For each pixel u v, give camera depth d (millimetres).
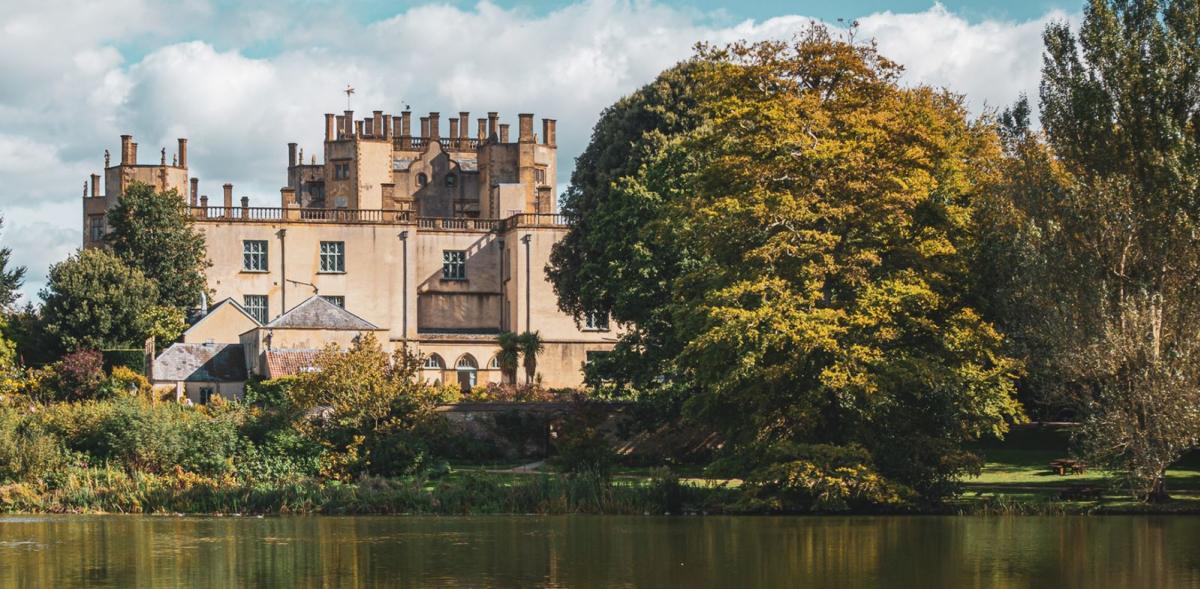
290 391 55938
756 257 48188
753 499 45812
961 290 49656
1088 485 49812
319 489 48812
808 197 48531
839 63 50625
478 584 31922
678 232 53062
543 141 127188
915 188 48250
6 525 43969
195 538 40188
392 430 55156
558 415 63875
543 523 43656
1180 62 45562
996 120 54219
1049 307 44750
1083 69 46656
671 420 62875
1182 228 44375
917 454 46250
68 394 69625
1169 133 45031
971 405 48562
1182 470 53594
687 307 51156
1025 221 46688
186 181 105812
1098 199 44469
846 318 46844
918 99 55312
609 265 63469
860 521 43438
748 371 47281
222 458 51500
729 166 49781
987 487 49938
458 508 47719
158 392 73312
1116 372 43906
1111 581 31906
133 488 49094
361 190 117812
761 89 51031
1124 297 44844
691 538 39438
